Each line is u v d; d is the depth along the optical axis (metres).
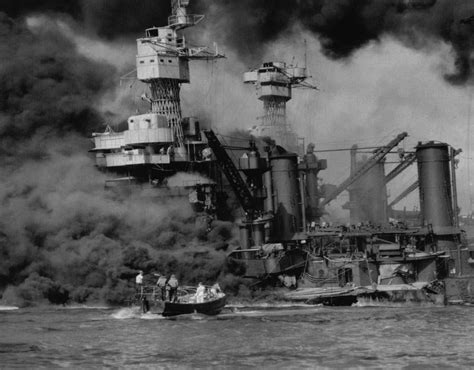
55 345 73.56
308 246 108.62
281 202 118.06
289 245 111.00
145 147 120.75
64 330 81.06
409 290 98.31
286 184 118.19
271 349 70.69
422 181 111.25
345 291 98.31
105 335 77.94
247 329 79.81
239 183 115.06
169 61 124.56
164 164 121.62
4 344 74.12
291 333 77.69
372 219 132.38
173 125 125.81
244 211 119.56
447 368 64.00
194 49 127.75
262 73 152.25
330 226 110.31
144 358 68.19
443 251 107.12
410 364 65.19
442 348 70.62
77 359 68.12
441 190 110.31
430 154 110.69
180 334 77.62
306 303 99.38
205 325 82.50
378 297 98.38
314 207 132.62
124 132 120.81
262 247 110.56
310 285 104.19
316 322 83.75
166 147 122.12
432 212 110.12
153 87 126.50
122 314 91.19
